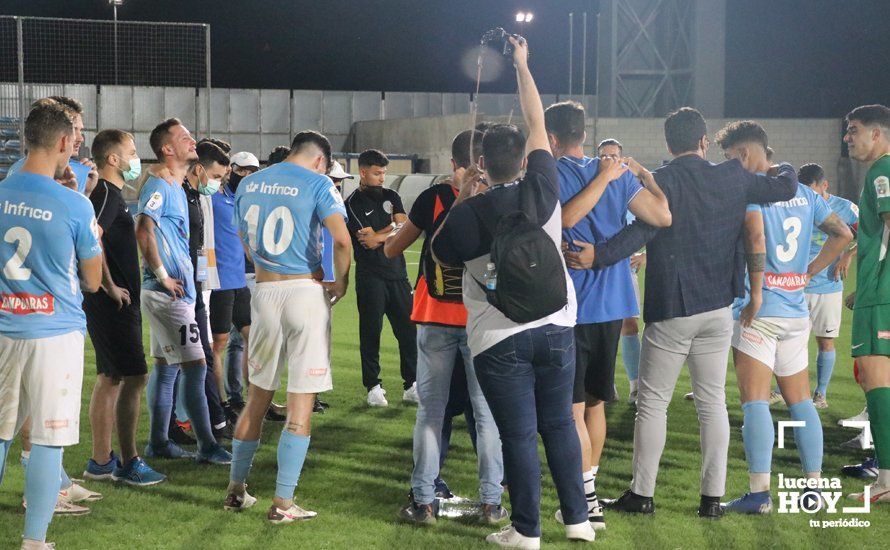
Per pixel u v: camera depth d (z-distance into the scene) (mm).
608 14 27359
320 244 4195
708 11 26766
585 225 3906
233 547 3783
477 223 3537
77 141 3830
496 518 4133
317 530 4004
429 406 4121
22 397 3516
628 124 25594
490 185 3682
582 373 4004
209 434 4992
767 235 4297
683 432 5746
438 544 3834
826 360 6410
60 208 3457
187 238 4902
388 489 4613
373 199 6477
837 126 25188
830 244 4828
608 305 4008
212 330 5809
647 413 4176
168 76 28750
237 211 4215
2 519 4039
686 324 4035
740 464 5098
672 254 4004
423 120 28562
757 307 4199
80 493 4293
